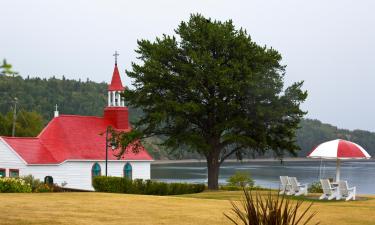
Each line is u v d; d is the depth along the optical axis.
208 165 82.50
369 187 140.25
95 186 68.94
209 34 79.38
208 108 78.50
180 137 77.69
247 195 21.48
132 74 82.31
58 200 40.34
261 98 78.38
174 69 81.12
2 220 29.14
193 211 35.59
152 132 82.50
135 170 110.00
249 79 75.56
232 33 81.88
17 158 93.94
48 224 28.36
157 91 80.75
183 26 82.38
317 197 51.75
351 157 50.09
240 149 85.94
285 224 19.73
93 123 111.88
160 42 83.00
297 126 81.38
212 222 30.88
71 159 99.12
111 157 106.06
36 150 97.19
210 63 76.00
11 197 42.38
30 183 58.22
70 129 106.19
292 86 79.44
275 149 81.88
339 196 49.31
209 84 76.94
